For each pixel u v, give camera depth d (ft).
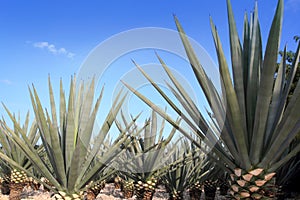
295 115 7.04
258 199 8.18
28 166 18.42
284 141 7.92
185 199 22.81
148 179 16.01
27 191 24.73
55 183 10.36
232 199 8.60
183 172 18.70
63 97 11.71
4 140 17.21
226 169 8.83
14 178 18.04
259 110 7.68
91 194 20.12
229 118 7.74
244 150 7.97
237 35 8.62
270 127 8.47
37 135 18.48
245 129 8.28
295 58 8.99
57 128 11.34
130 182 22.34
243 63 9.39
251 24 9.90
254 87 8.78
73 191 10.32
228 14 8.74
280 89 9.24
